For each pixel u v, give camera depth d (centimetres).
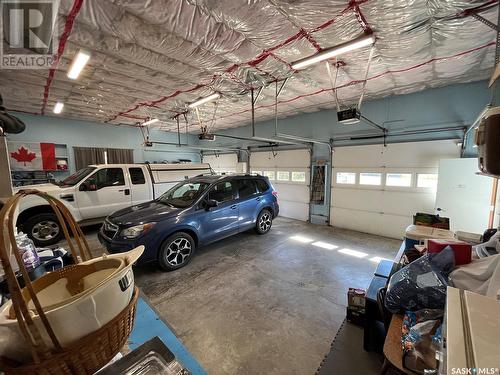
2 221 57
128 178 552
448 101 442
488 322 72
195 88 436
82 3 207
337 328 229
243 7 213
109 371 80
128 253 86
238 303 270
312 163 672
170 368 83
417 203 491
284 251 435
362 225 576
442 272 150
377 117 535
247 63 330
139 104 551
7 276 52
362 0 204
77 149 748
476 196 386
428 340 111
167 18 228
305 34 257
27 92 458
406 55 308
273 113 673
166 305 266
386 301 153
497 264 122
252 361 191
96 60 323
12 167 650
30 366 53
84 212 488
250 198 487
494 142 91
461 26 242
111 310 66
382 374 123
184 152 1034
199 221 383
